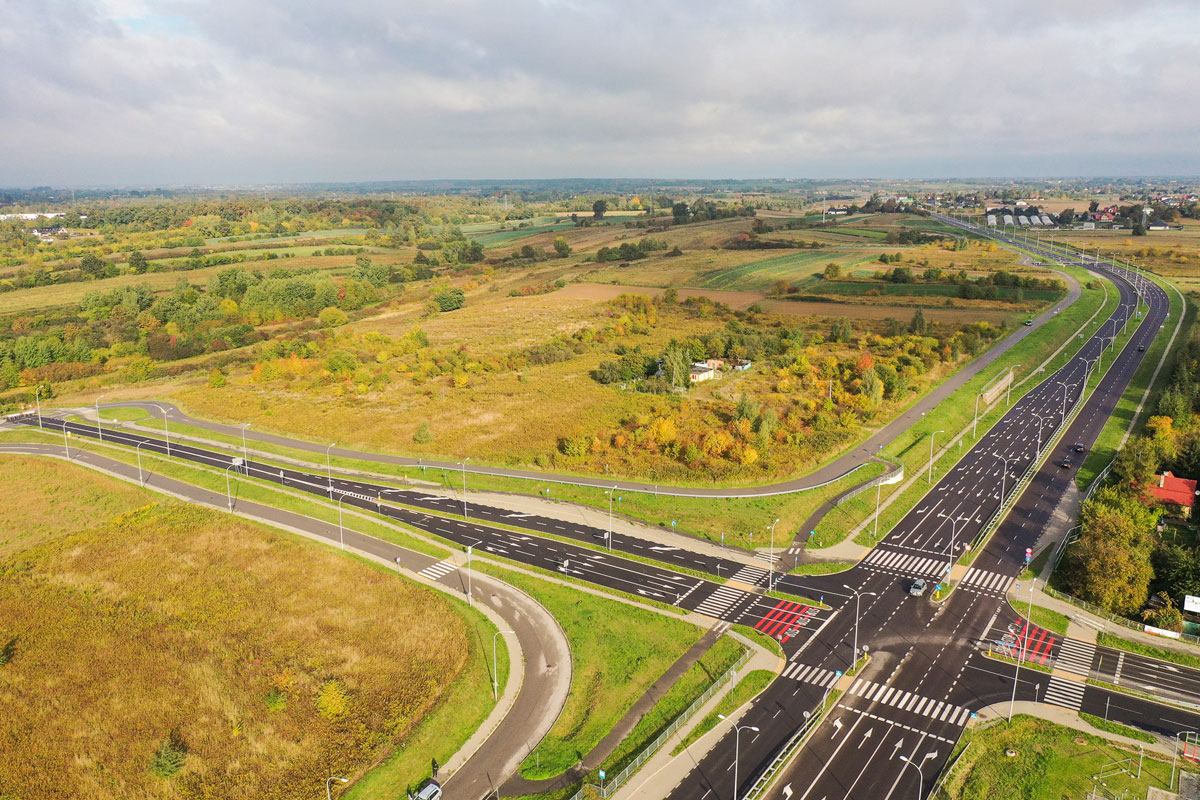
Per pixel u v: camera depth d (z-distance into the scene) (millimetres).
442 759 70188
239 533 117812
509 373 197250
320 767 68750
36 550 112375
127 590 100938
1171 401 149875
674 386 177875
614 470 134500
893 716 74750
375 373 199000
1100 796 65000
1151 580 95562
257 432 165250
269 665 84125
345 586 101250
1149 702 77062
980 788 65688
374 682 80625
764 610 93562
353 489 133625
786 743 70750
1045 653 85000
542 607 94938
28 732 74375
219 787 66812
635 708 76250
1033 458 142375
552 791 66062
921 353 196000
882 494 127125
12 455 154625
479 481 134250
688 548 109688
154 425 173125
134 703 78312
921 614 92688
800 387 173750
